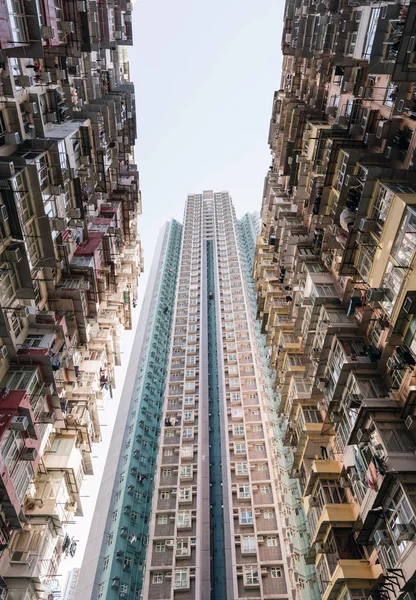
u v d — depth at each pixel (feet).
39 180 66.49
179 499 126.00
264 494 125.49
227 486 129.39
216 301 229.66
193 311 224.12
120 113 125.70
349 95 85.15
